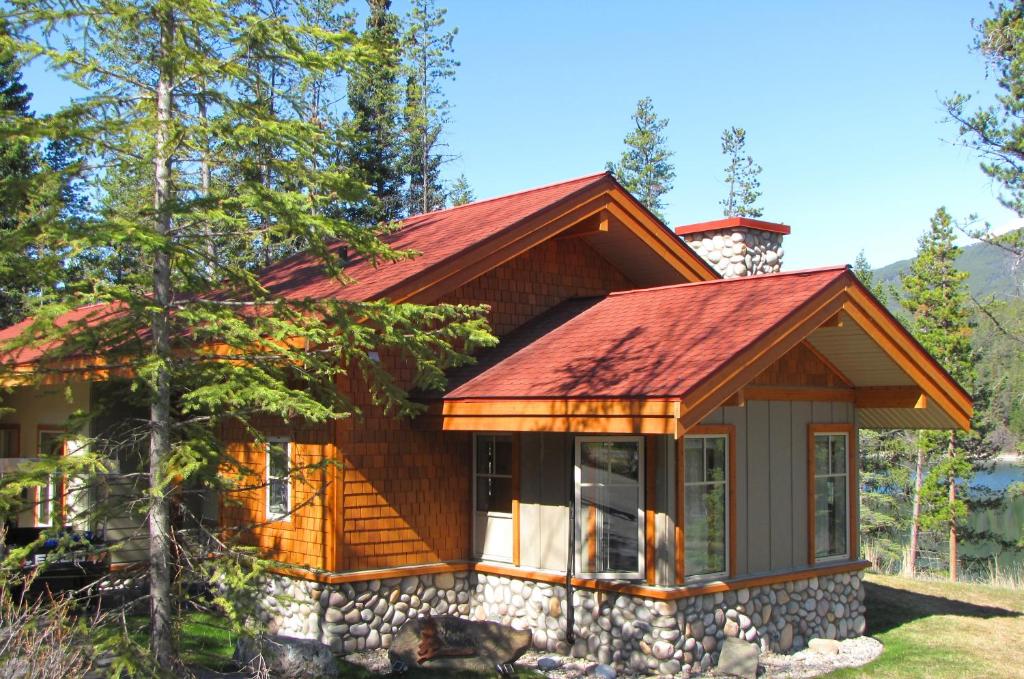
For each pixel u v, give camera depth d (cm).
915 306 3303
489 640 1134
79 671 823
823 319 1168
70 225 785
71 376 1013
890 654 1255
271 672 1044
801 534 1297
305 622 1225
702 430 1173
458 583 1309
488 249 1326
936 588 1766
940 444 3266
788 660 1205
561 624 1201
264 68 999
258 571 891
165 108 888
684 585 1130
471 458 1342
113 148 844
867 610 1540
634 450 1164
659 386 1028
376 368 1004
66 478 881
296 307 955
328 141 913
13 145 830
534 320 1479
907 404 1335
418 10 4266
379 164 3609
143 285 932
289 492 1284
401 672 1102
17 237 786
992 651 1279
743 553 1215
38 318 778
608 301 1460
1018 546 3312
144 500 898
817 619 1295
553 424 1112
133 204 921
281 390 909
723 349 1077
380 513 1242
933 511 3269
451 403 1230
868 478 3444
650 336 1222
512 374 1248
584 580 1173
